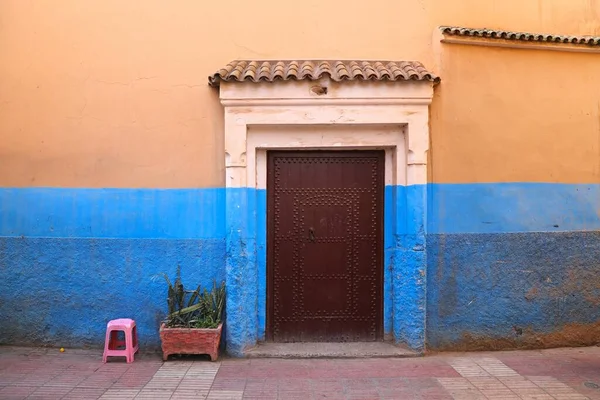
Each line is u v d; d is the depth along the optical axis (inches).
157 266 236.2
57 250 237.5
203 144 236.7
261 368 215.3
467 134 239.0
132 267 236.5
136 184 237.5
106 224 237.3
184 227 236.5
